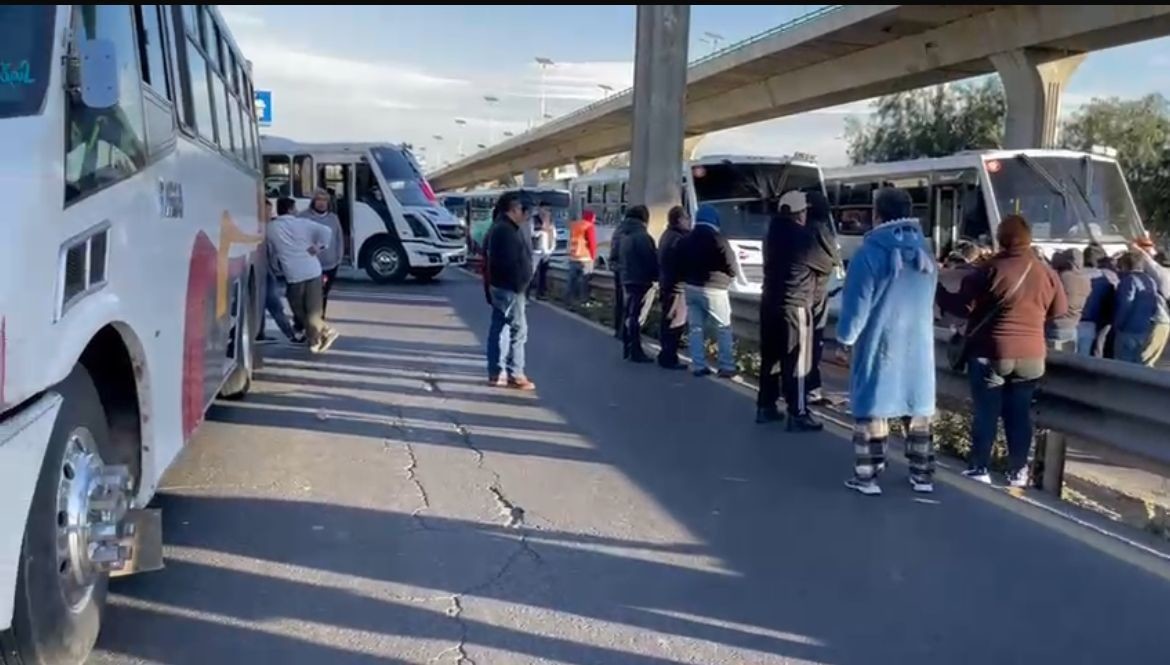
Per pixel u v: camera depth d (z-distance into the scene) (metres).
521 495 6.66
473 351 13.11
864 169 23.78
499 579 5.20
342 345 13.44
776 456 7.76
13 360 3.26
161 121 4.98
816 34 33.91
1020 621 4.78
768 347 8.68
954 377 8.23
